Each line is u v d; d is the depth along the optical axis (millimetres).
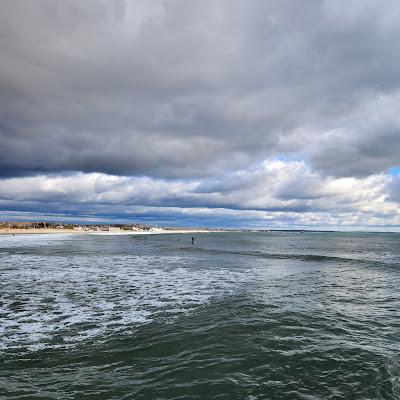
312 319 11461
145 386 6629
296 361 7879
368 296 15547
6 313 12125
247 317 11609
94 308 12891
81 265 27125
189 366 7570
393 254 43281
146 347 8727
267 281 19688
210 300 14312
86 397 6203
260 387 6621
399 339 9484
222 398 6195
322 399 6191
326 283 19234
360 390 6523
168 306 13234
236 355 8203
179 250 46438
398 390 6523
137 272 23266
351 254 43094
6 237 80188
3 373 7230
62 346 8820
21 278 20156
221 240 92312
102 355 8211
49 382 6805
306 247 58906
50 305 13375
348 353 8375
